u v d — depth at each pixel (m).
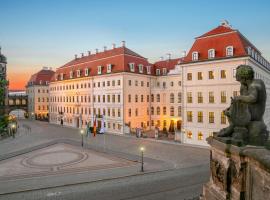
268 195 4.59
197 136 40.69
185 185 19.72
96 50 70.31
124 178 22.19
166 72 61.62
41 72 106.50
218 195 6.14
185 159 30.33
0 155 32.44
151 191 18.27
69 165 27.06
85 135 52.22
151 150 36.03
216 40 39.88
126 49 60.53
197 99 40.66
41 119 97.94
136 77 57.94
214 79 38.78
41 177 22.52
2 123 53.19
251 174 5.14
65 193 18.19
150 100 61.84
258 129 5.71
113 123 57.50
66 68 76.06
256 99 5.61
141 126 59.38
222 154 6.13
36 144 41.16
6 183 20.69
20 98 109.69
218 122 38.41
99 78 61.22
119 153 33.75
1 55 76.88
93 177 22.30
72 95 71.75
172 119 59.25
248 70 5.77
